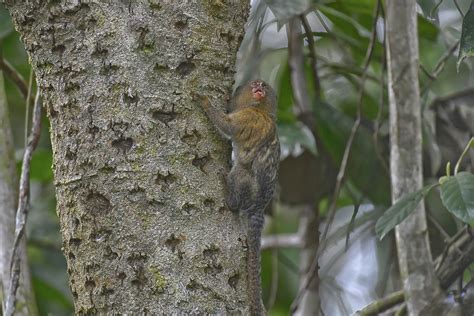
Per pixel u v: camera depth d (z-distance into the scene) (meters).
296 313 13.94
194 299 8.26
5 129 11.36
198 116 8.73
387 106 14.38
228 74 9.08
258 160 10.59
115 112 8.48
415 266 10.55
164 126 8.55
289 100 15.02
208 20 8.92
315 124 13.75
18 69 15.22
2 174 11.17
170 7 8.74
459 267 10.80
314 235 14.40
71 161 8.60
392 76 10.77
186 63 8.76
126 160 8.41
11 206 11.08
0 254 10.82
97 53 8.60
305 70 14.73
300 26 14.59
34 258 14.78
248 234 10.23
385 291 14.34
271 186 10.71
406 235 10.62
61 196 8.68
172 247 8.32
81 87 8.60
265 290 15.92
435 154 13.45
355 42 14.21
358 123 12.04
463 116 13.41
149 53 8.60
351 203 15.42
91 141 8.50
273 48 14.16
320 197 14.42
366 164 13.53
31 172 14.66
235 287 8.55
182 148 8.56
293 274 15.78
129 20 8.62
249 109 10.95
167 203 8.39
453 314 10.54
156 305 8.18
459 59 10.23
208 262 8.40
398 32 10.77
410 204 9.65
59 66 8.73
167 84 8.61
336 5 13.77
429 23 13.54
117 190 8.38
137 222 8.31
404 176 10.62
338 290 14.27
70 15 8.72
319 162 14.45
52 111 8.89
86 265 8.43
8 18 12.38
